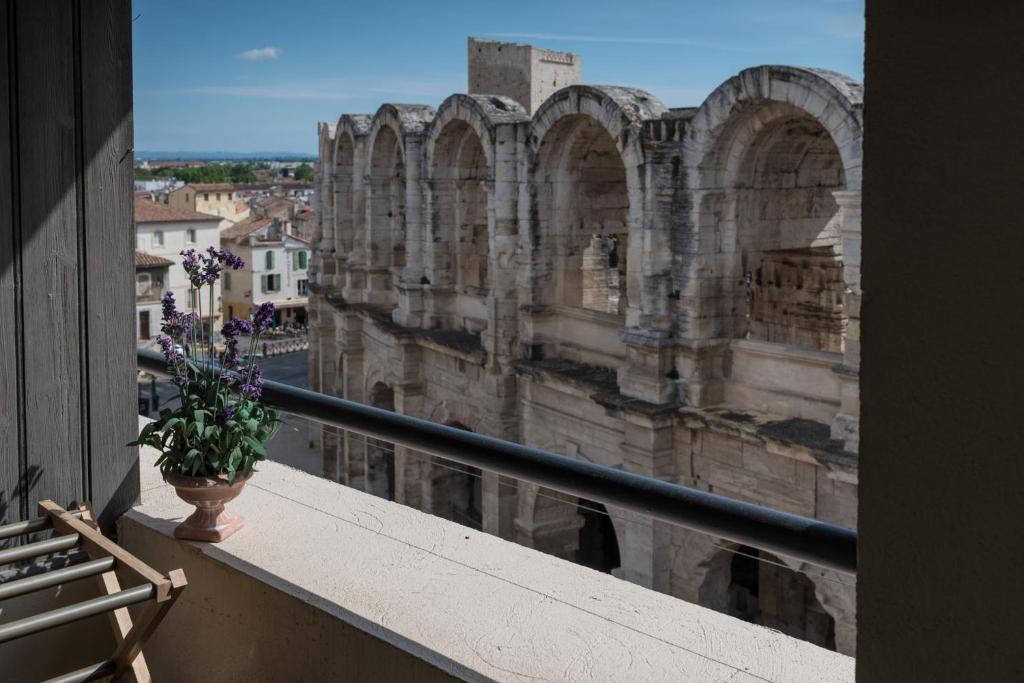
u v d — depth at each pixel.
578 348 30.38
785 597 29.28
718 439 24.27
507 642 5.29
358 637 5.46
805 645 5.19
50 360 6.94
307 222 119.44
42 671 6.88
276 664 6.01
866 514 3.38
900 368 3.23
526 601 5.75
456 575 6.09
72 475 7.09
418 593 5.84
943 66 3.03
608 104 26.20
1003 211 2.96
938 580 3.22
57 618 5.23
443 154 36.47
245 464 6.48
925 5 3.05
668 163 24.58
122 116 7.12
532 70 43.09
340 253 47.66
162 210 92.62
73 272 7.00
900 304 3.20
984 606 3.13
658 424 24.73
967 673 3.20
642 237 25.38
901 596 3.32
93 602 5.31
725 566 24.72
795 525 4.40
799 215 25.77
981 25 2.95
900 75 3.12
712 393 24.97
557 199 30.45
